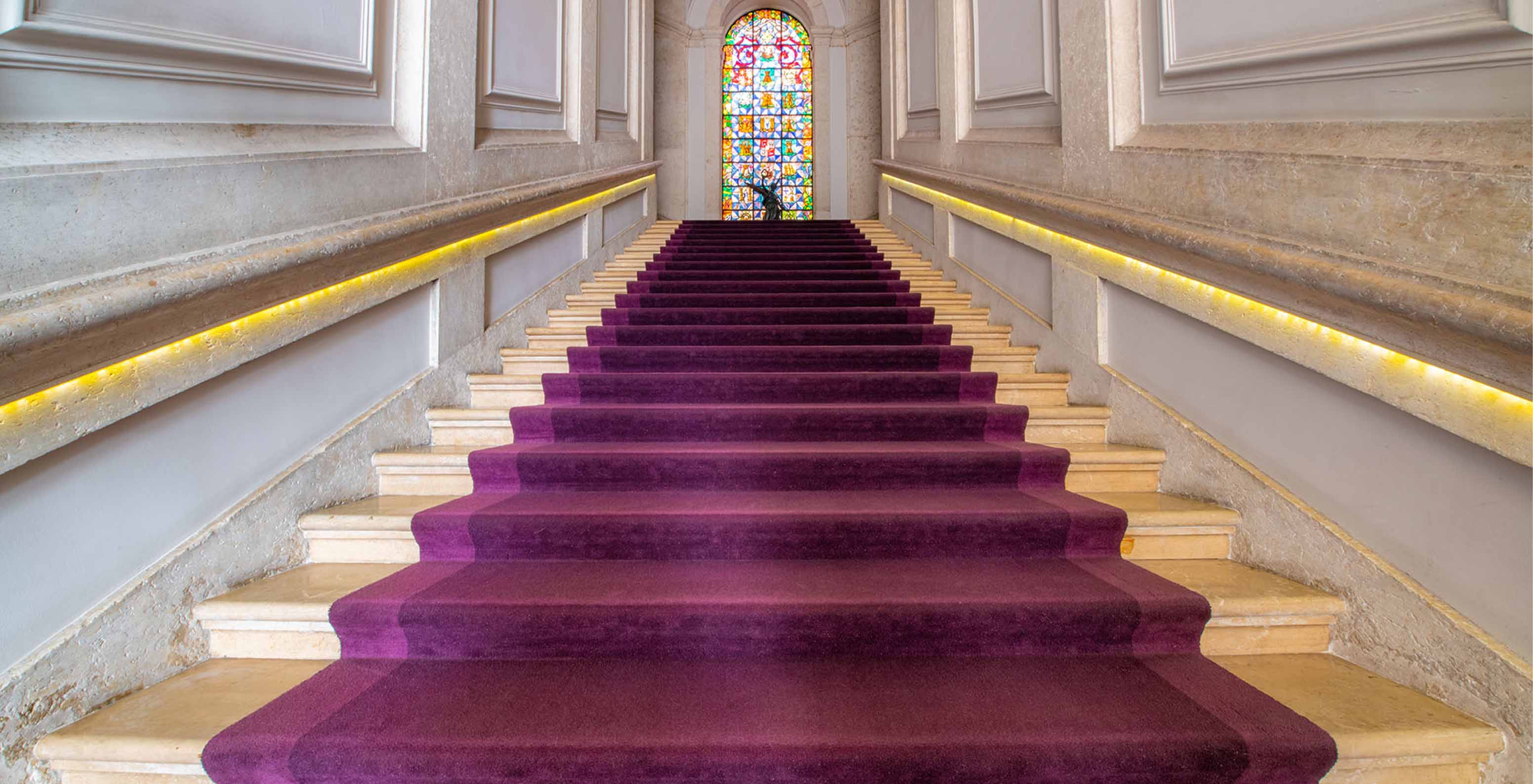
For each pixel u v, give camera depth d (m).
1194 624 1.82
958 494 2.44
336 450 2.34
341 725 1.49
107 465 1.61
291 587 1.95
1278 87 2.14
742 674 1.72
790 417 2.87
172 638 1.74
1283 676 1.72
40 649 1.47
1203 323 2.40
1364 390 1.77
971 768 1.40
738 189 10.77
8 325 1.23
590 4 5.18
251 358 1.96
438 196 2.89
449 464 2.52
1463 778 1.48
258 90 2.06
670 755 1.41
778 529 2.16
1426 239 1.61
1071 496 2.41
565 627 1.79
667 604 1.80
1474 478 1.57
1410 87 1.73
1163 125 2.68
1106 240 2.84
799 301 4.52
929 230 5.64
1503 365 1.41
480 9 3.53
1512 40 1.51
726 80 10.80
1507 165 1.46
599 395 3.20
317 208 2.19
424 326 2.94
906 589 1.89
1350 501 1.86
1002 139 4.10
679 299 4.54
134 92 1.68
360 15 2.52
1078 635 1.81
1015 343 3.87
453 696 1.61
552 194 3.86
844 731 1.46
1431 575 1.65
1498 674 1.48
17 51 1.43
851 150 10.49
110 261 1.55
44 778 1.45
